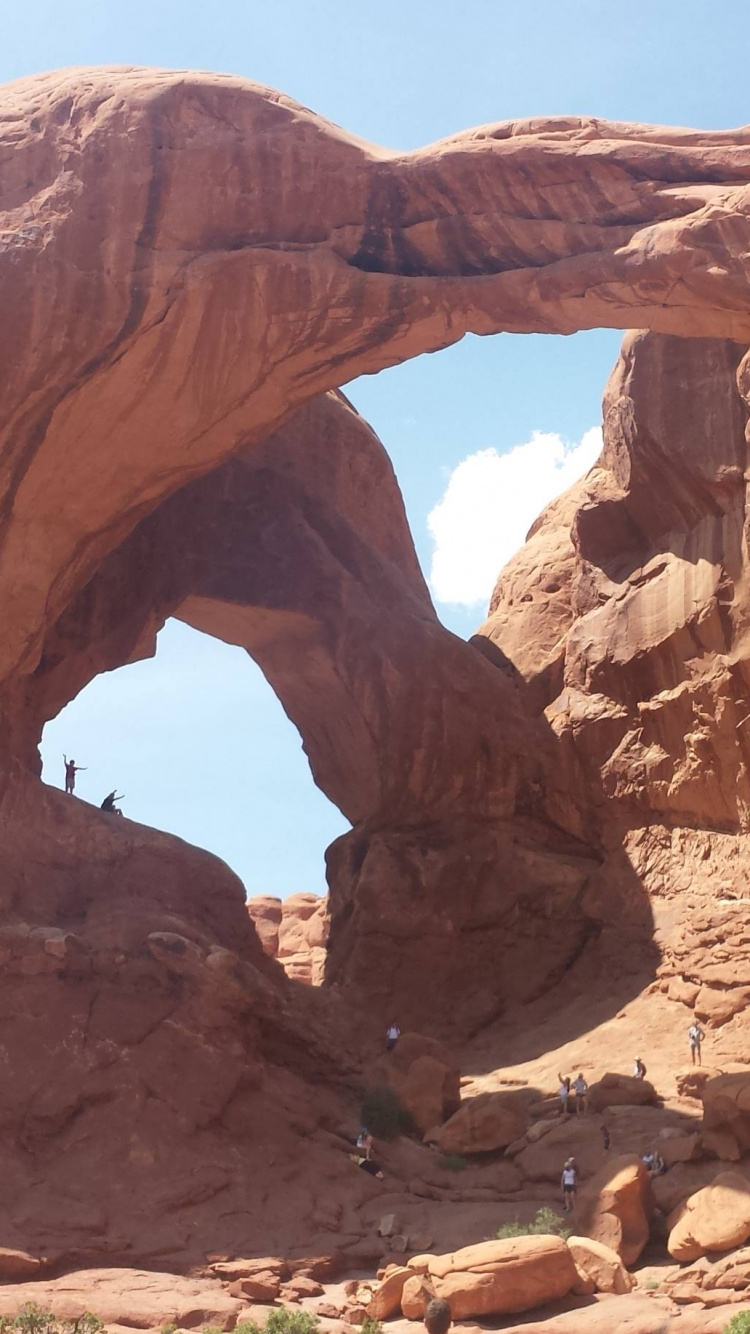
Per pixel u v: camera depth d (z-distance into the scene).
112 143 22.08
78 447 22.64
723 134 21.56
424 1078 22.44
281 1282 15.96
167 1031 19.77
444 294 21.92
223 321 21.98
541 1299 14.95
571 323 22.12
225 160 22.23
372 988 28.20
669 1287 15.09
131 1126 18.30
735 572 26.84
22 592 23.17
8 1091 18.17
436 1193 19.33
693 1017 24.11
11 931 19.81
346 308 22.08
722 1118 17.84
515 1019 27.52
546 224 21.77
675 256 20.58
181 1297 15.09
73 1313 14.35
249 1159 18.78
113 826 24.58
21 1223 16.23
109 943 20.84
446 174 21.94
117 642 27.80
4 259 21.66
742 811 26.75
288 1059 22.56
